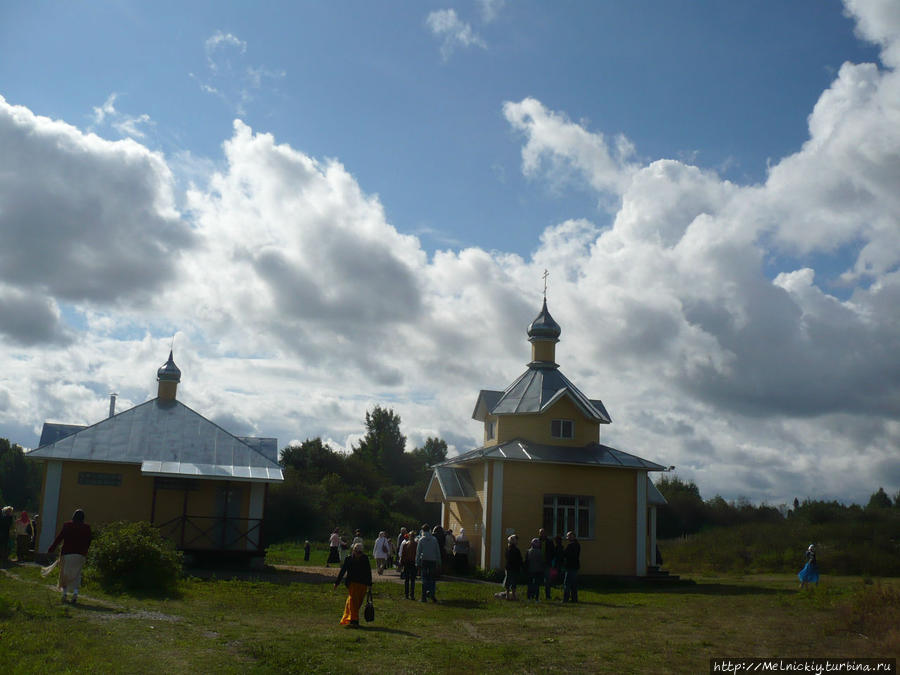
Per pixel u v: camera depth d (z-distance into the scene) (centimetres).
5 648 1164
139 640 1331
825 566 4184
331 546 3550
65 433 3209
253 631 1516
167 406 3272
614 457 3216
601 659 1356
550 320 3597
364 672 1219
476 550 3219
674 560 4841
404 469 9806
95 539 2284
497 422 3400
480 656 1359
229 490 3067
